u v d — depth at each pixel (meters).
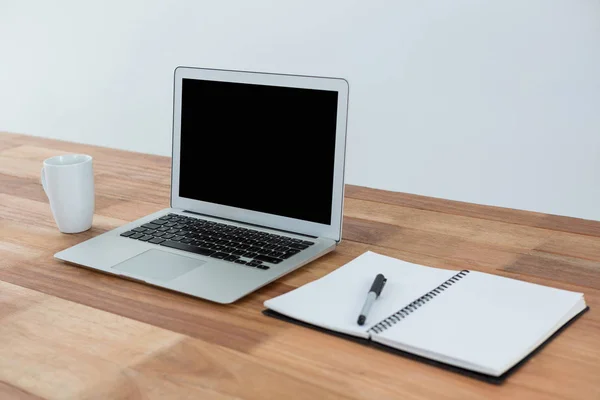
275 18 2.99
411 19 2.72
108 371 0.81
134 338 0.89
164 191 1.47
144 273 1.05
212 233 1.20
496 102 2.66
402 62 2.79
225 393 0.77
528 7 2.51
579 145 2.55
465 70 2.68
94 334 0.90
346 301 0.96
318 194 1.16
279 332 0.90
